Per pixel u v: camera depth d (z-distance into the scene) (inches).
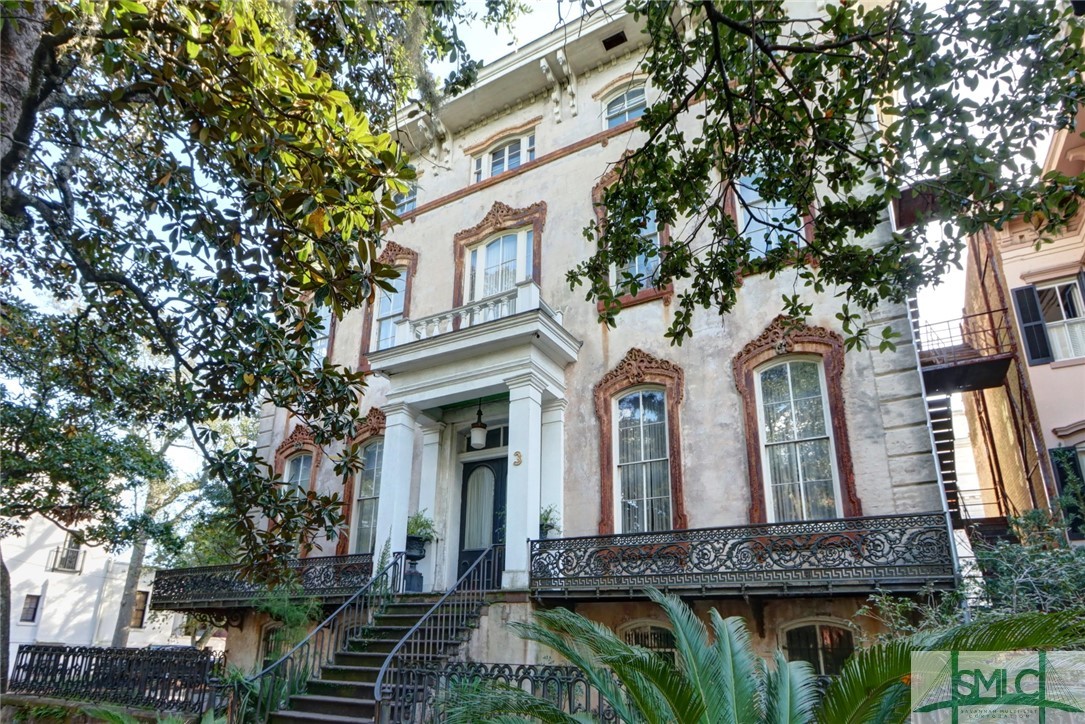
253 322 242.4
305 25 286.5
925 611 279.7
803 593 325.1
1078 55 210.7
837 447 382.0
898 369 379.2
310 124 210.4
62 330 357.7
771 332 420.5
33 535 983.0
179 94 204.5
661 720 167.9
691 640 191.8
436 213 627.2
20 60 200.7
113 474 536.7
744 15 263.4
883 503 359.6
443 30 322.0
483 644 378.6
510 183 584.4
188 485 852.0
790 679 190.2
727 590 341.4
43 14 205.3
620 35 560.4
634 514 432.5
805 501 386.3
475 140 640.4
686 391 438.3
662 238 488.4
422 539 483.5
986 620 154.9
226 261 238.7
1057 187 221.9
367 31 289.1
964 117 222.1
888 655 155.0
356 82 312.3
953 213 240.2
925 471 354.3
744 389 417.7
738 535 356.8
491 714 184.4
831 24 244.4
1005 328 544.1
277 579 299.4
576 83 590.2
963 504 545.0
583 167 545.0
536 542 399.9
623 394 463.2
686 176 295.6
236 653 536.7
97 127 266.4
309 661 407.2
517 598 382.0
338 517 299.9
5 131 194.7
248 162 211.5
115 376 355.6
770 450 404.8
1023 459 549.6
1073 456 462.6
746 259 310.5
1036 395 491.5
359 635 402.6
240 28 201.6
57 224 274.2
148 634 1138.0
